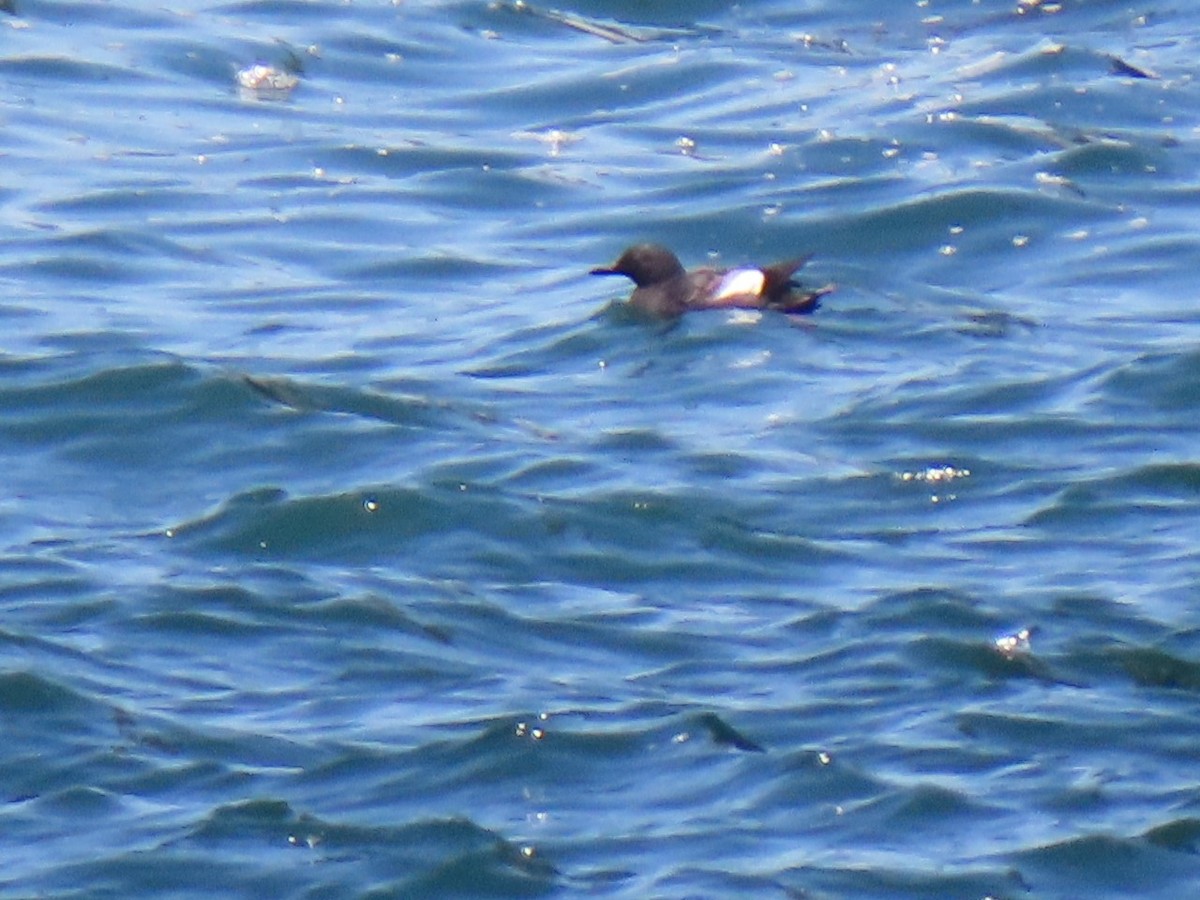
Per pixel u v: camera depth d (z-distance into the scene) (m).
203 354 25.44
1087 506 20.72
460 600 18.58
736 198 31.59
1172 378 23.91
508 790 15.26
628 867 14.31
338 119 35.34
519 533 20.00
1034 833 14.62
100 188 31.81
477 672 17.17
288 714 16.44
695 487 21.17
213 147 33.94
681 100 36.19
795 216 30.81
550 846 14.55
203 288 28.22
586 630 18.02
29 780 15.37
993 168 32.12
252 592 18.56
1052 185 31.22
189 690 16.77
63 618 17.97
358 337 26.33
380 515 20.22
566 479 21.44
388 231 30.73
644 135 34.66
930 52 37.88
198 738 15.96
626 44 39.00
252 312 27.33
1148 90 35.16
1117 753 15.68
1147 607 18.27
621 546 19.86
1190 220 30.11
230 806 15.03
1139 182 31.59
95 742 15.87
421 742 15.87
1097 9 39.69
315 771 15.50
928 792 15.09
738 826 14.76
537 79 37.22
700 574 19.33
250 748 15.85
